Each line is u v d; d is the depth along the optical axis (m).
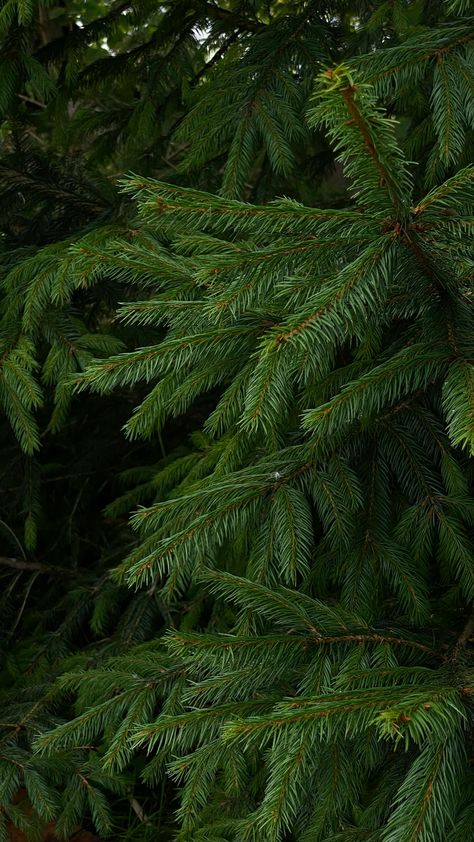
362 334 1.94
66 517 3.38
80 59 2.72
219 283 1.82
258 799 2.19
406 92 2.31
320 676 1.89
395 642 1.92
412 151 2.39
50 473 3.50
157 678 2.13
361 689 1.78
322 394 2.01
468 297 1.91
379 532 2.06
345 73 1.61
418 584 2.02
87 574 3.06
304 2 2.60
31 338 2.27
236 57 2.74
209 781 2.03
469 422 1.74
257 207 1.73
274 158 2.33
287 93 2.35
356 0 2.46
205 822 2.21
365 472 2.08
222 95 2.37
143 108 2.73
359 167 1.68
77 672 2.39
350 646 1.92
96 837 2.52
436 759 1.77
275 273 1.77
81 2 3.60
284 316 1.89
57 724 2.40
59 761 2.34
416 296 1.87
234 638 1.91
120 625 2.70
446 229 1.74
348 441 2.06
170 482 2.46
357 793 1.96
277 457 2.06
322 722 1.75
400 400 2.08
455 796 1.78
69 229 2.70
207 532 1.97
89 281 1.96
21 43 2.43
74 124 2.88
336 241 1.75
